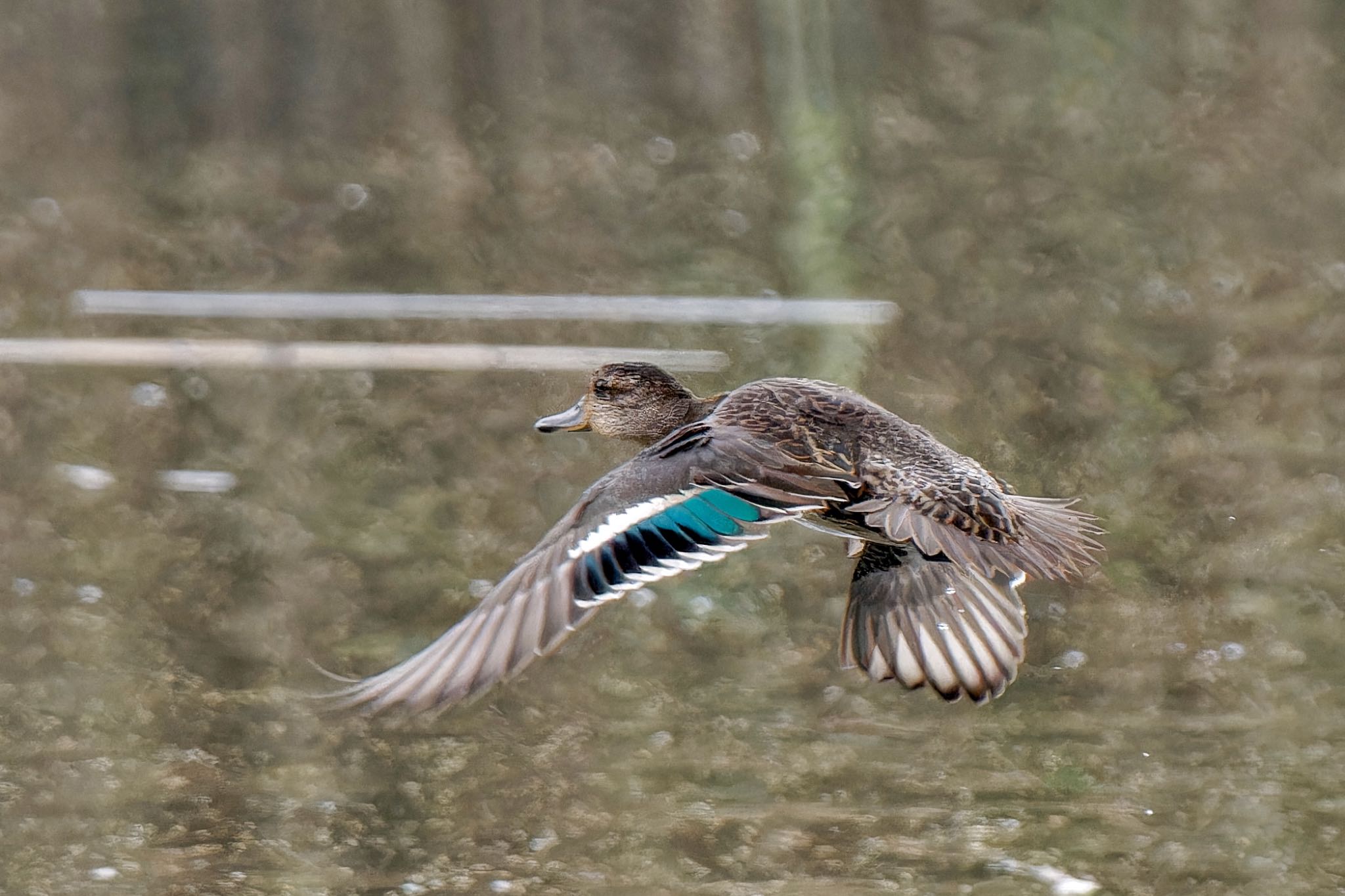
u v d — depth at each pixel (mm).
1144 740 9914
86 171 20359
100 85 20875
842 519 6699
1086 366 14719
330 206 19359
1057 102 19312
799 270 17188
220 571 11820
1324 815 9047
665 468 6016
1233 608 11281
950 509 6289
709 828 9000
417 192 19547
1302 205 17719
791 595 11688
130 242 18547
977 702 6859
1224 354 14898
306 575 11789
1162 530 12266
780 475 6145
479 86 21094
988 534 6258
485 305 16844
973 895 8312
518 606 5457
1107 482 12938
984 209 17719
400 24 21016
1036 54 19578
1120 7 19484
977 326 15602
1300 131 18797
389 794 9328
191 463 13539
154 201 19703
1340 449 13281
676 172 19469
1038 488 12867
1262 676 10539
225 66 20922
